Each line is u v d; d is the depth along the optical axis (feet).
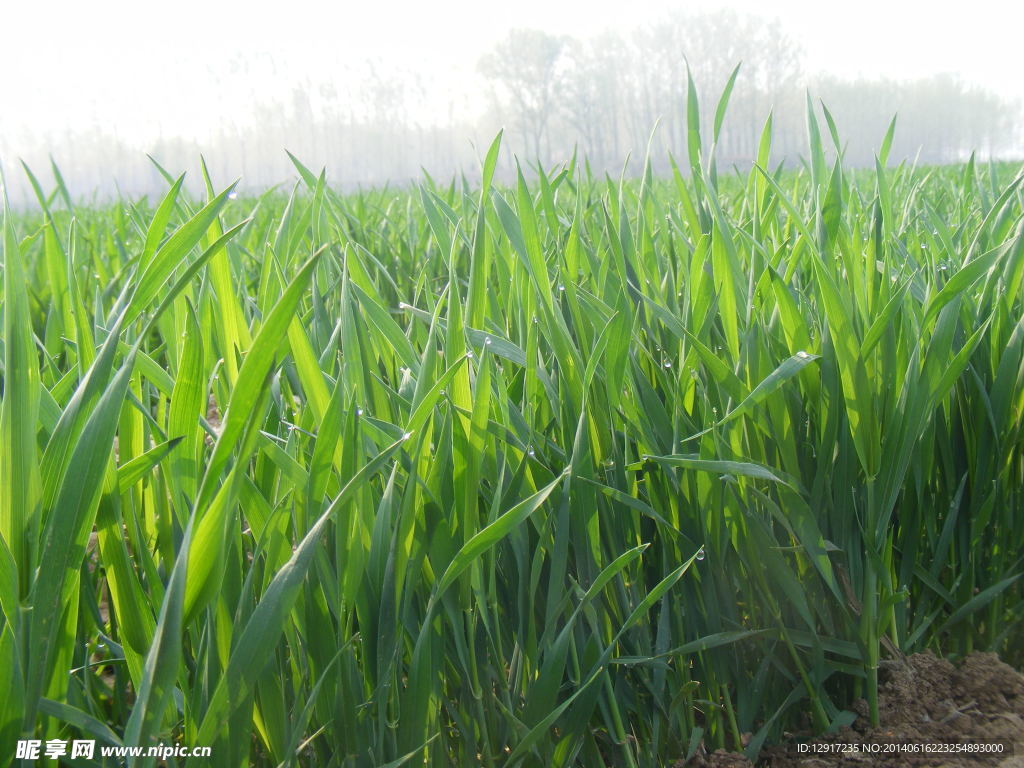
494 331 4.29
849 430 4.00
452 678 3.50
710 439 3.69
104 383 2.36
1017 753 4.00
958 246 6.35
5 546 2.10
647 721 3.93
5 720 2.16
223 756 2.61
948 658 4.82
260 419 2.10
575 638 3.69
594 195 8.77
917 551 4.70
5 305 2.13
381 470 3.26
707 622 3.95
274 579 2.35
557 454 3.79
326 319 4.44
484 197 3.43
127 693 3.68
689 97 4.98
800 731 4.31
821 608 4.20
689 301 4.36
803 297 4.57
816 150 4.95
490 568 3.28
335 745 3.01
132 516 3.03
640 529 4.00
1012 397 4.63
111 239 9.45
